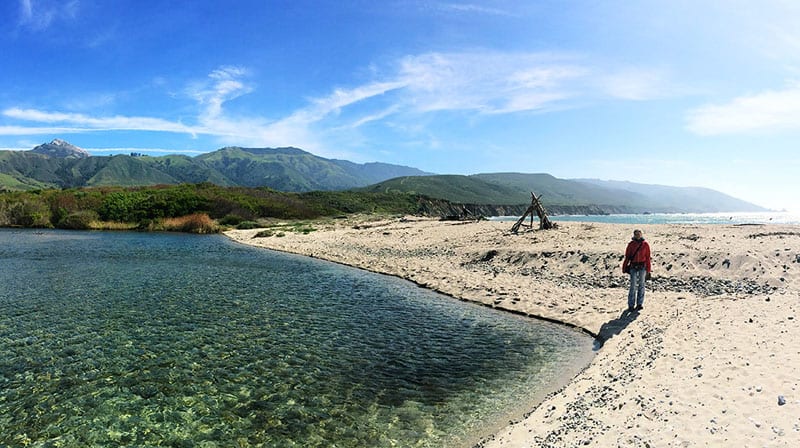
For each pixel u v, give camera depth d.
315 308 19.27
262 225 75.12
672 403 8.23
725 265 20.67
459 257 30.91
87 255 36.25
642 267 16.64
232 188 105.56
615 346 13.35
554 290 21.06
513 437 8.34
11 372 11.88
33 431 8.97
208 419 9.55
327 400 10.54
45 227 68.81
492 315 18.36
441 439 8.78
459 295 21.78
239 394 10.78
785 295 16.42
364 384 11.46
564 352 13.77
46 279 25.20
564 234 32.44
